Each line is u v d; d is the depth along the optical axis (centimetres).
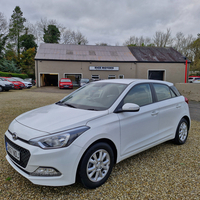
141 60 2764
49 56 2634
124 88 320
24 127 249
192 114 786
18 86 2016
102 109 280
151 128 330
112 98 302
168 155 359
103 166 255
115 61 2695
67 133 223
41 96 1352
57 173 217
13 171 289
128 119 287
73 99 349
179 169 304
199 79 3108
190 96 1216
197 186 256
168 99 382
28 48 4953
